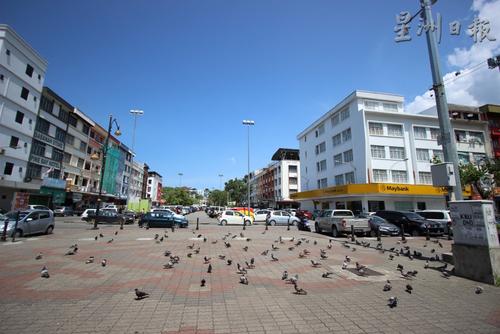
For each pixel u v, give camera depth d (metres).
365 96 41.62
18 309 5.01
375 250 12.60
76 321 4.52
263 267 8.72
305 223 25.62
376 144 39.56
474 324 4.57
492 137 44.66
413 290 6.46
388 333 4.23
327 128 49.97
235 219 32.31
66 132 43.16
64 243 13.40
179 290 6.24
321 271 8.29
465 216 7.77
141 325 4.40
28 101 33.50
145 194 99.38
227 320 4.65
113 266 8.50
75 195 46.09
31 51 33.44
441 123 9.45
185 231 21.33
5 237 13.98
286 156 79.94
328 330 4.32
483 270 7.16
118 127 23.55
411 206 38.94
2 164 30.00
